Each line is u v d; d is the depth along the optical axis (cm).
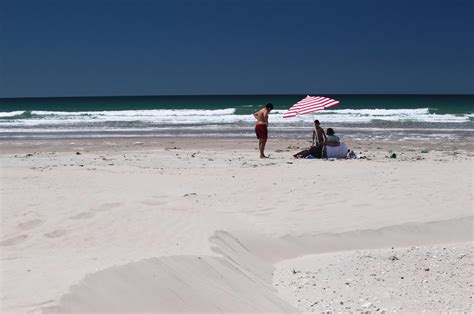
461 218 990
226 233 826
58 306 441
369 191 1184
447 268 771
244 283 655
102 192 1069
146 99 14050
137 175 1389
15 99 14812
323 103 1838
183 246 727
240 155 1981
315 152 1869
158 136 2972
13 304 437
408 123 3694
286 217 971
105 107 8881
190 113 4925
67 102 11394
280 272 761
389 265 788
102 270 542
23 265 580
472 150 2192
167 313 511
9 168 1530
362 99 12419
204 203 1043
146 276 567
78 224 820
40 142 2641
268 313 576
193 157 1905
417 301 639
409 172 1437
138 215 874
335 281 718
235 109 5162
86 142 2638
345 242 888
